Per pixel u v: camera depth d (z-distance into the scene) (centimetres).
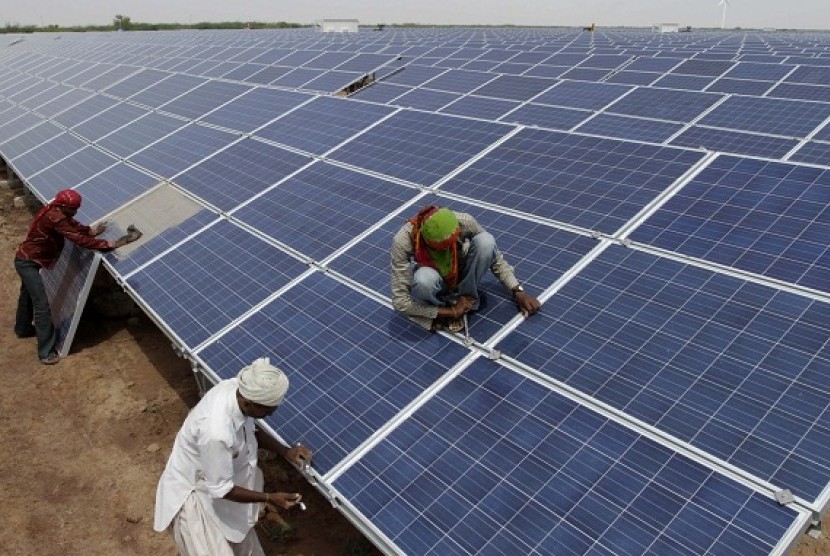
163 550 697
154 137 1462
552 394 519
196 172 1153
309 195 932
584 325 571
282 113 1328
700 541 396
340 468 514
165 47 3522
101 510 754
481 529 442
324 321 679
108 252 980
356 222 825
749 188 666
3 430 893
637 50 2808
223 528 516
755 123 1313
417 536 449
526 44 3506
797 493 401
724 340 514
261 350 668
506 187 800
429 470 491
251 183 1034
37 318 1033
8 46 5950
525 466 473
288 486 790
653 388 496
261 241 857
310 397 592
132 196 1158
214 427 462
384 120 1115
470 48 2766
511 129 946
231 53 2892
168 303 798
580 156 819
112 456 841
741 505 406
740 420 454
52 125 1936
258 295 753
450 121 1029
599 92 1589
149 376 1021
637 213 682
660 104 1477
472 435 507
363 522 471
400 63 2242
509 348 574
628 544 407
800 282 539
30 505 760
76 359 1069
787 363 481
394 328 639
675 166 739
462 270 612
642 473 443
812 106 1320
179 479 500
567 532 424
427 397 553
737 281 561
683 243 622
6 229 1723
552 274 638
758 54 2522
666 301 566
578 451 471
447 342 604
